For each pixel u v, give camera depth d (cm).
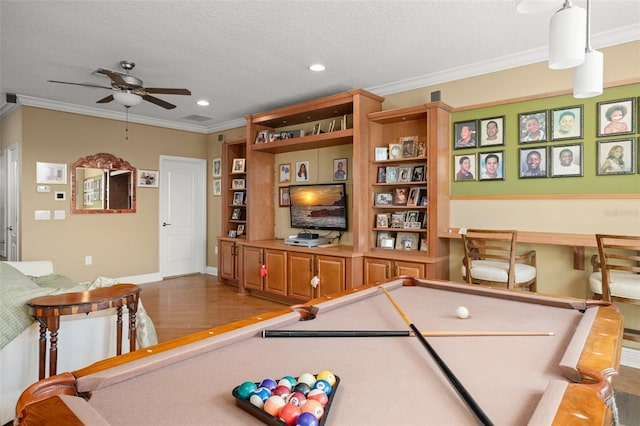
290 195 526
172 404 91
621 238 248
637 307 292
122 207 569
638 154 291
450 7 262
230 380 104
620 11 266
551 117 330
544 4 139
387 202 418
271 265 479
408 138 403
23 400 87
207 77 405
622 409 227
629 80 292
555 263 329
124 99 344
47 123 498
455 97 385
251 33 301
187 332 360
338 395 94
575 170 318
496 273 296
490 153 362
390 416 85
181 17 276
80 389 96
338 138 431
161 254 619
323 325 152
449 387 99
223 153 597
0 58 351
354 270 397
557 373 106
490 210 363
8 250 536
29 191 483
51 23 284
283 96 477
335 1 254
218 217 657
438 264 361
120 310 226
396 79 411
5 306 207
